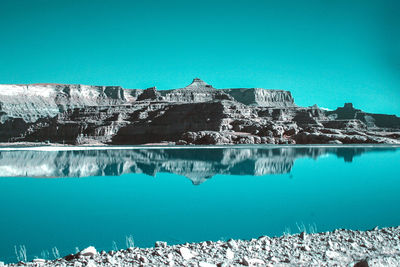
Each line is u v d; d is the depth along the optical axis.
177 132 103.94
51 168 23.19
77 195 15.13
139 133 110.12
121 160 28.03
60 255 8.66
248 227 10.94
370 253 7.35
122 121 115.69
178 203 13.80
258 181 18.69
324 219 11.78
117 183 18.06
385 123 194.50
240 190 16.28
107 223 11.22
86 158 29.03
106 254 7.59
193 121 104.31
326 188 16.81
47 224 11.10
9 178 19.34
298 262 6.79
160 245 8.46
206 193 15.67
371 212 12.70
